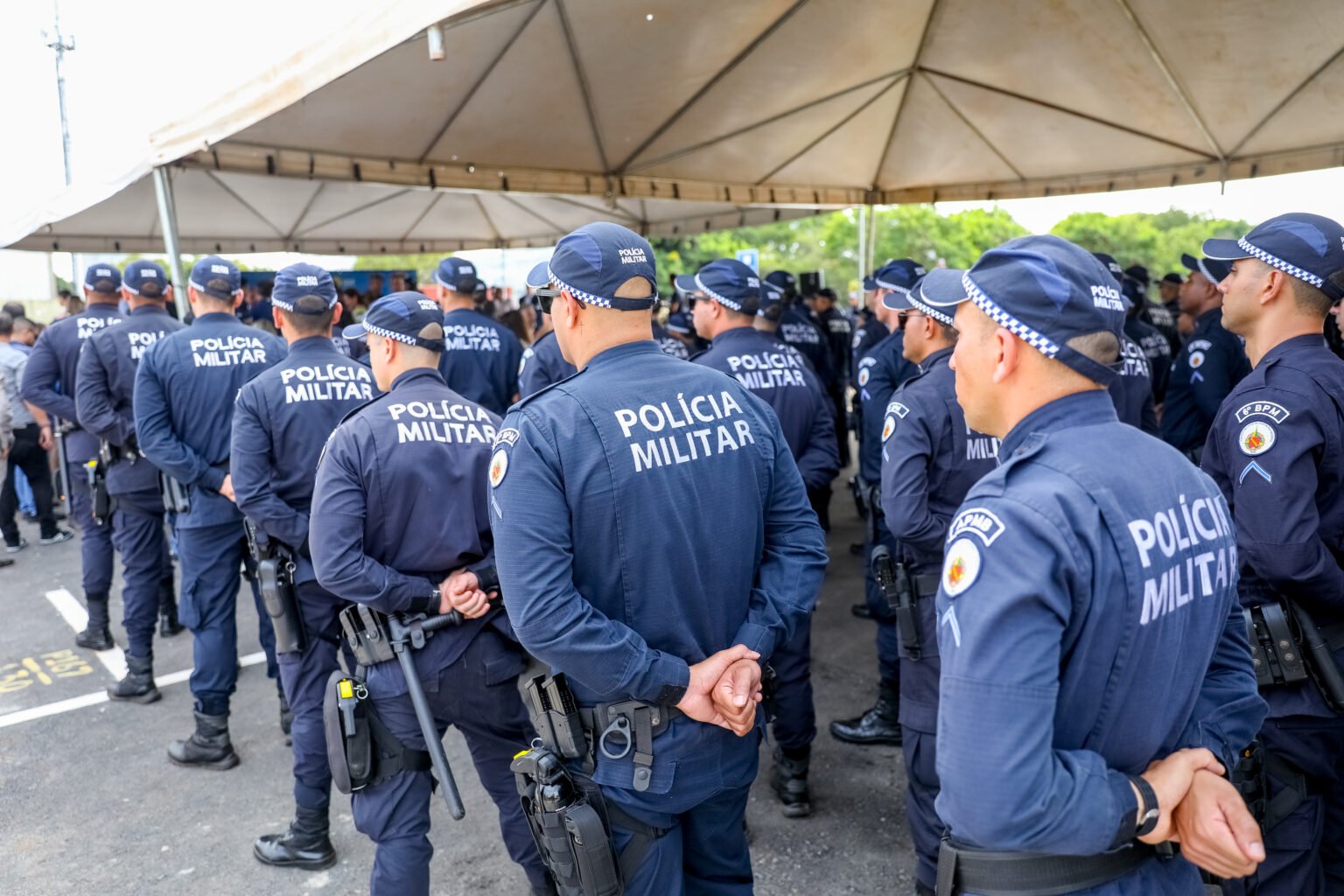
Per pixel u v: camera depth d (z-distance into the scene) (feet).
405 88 14.23
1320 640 6.10
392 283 38.83
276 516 8.78
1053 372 3.84
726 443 5.57
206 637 10.98
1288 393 6.06
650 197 21.89
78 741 12.03
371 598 6.88
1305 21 13.82
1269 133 18.42
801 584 5.81
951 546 3.71
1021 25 15.35
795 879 8.67
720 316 10.86
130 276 12.87
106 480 12.78
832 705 12.44
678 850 5.53
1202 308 15.93
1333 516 6.16
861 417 12.38
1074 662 3.51
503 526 5.05
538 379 13.56
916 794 7.85
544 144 18.25
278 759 11.46
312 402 9.11
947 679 3.55
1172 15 14.19
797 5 14.03
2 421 20.40
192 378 10.75
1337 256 6.23
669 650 5.30
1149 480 3.74
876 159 23.57
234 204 29.96
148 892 8.87
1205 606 3.82
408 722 7.18
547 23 13.00
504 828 7.89
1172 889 3.93
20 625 16.61
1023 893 3.81
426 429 7.30
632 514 5.13
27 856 9.52
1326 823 6.92
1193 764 3.69
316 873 9.11
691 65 15.58
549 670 5.45
